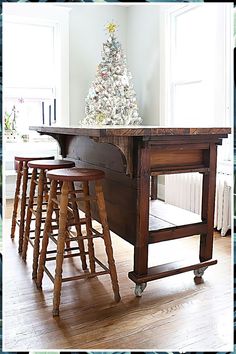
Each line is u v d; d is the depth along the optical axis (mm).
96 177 2006
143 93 4289
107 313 1980
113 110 4207
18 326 1838
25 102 3832
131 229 2201
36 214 2451
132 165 2100
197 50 3395
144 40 4176
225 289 2242
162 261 2619
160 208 2699
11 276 2424
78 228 2453
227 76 3053
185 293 2201
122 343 1709
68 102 4227
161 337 1760
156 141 2066
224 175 2861
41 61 3918
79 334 1781
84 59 4332
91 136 1934
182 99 3686
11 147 3691
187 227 2283
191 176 3229
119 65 4230
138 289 2145
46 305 2057
